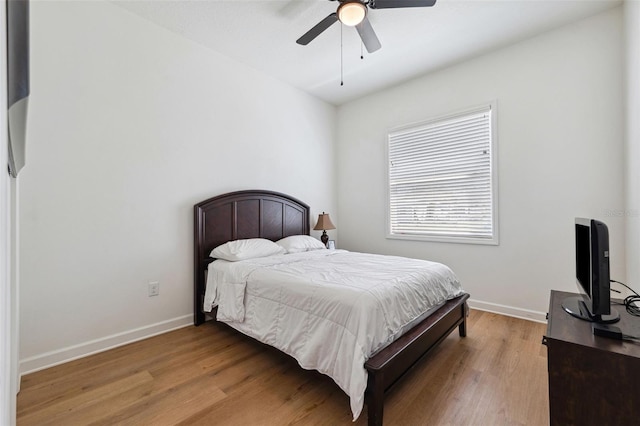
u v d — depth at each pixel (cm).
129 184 236
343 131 438
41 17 195
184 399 162
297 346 172
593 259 124
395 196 380
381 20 247
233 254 257
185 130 271
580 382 110
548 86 264
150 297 247
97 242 219
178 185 266
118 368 193
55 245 200
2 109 47
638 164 197
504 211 290
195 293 270
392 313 164
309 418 147
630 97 212
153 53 250
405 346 157
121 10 232
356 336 145
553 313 142
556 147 261
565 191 257
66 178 205
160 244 254
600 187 240
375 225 399
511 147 285
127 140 235
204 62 285
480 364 197
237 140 314
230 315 222
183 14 239
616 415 104
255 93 331
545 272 268
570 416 112
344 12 187
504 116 289
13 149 89
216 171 295
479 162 309
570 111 254
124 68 233
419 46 286
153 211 250
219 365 198
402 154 372
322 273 207
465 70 315
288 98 371
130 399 161
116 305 228
